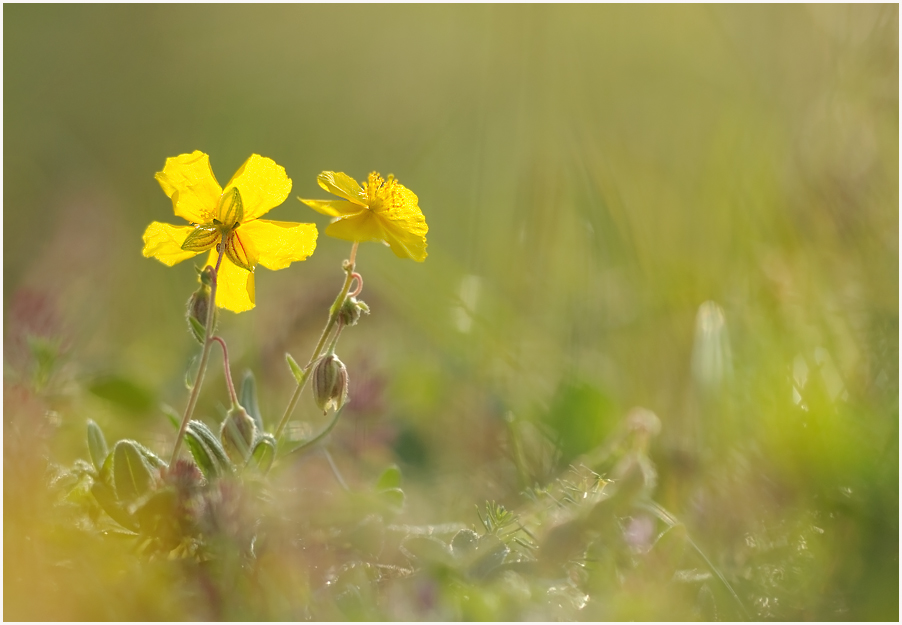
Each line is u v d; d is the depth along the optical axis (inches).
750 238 27.1
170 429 25.9
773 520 24.2
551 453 25.6
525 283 29.4
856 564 23.6
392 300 28.8
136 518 23.1
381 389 26.0
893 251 26.0
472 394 26.7
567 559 23.6
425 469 25.7
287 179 23.4
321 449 25.0
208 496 23.0
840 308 25.8
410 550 23.4
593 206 27.9
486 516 23.9
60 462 25.0
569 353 27.1
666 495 24.9
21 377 24.8
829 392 25.1
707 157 28.5
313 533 23.4
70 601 22.6
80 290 29.0
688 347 26.6
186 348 27.5
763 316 26.0
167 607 22.7
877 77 27.2
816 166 27.1
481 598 22.9
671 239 27.5
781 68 29.3
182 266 31.4
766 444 24.8
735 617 23.1
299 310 27.9
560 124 31.3
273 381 26.9
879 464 24.1
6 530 22.8
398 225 23.5
